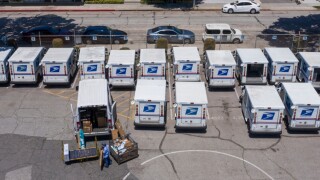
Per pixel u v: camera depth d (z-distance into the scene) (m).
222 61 28.86
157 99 23.95
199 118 24.17
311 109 23.86
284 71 29.75
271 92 24.91
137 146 22.52
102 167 21.75
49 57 29.75
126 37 38.50
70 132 24.84
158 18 47.00
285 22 45.88
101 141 23.83
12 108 27.47
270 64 30.23
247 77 29.61
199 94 24.48
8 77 30.48
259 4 49.72
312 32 42.03
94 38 37.62
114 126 23.94
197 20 46.28
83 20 46.28
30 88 30.30
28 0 52.81
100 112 23.52
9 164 22.05
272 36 38.78
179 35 38.00
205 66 31.83
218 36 38.38
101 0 52.94
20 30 42.84
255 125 23.78
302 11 50.69
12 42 37.34
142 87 25.31
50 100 28.56
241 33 39.41
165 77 29.39
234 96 29.20
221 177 21.19
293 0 55.34
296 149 23.45
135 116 24.55
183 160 22.44
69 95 29.28
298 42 36.84
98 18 47.09
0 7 51.34
